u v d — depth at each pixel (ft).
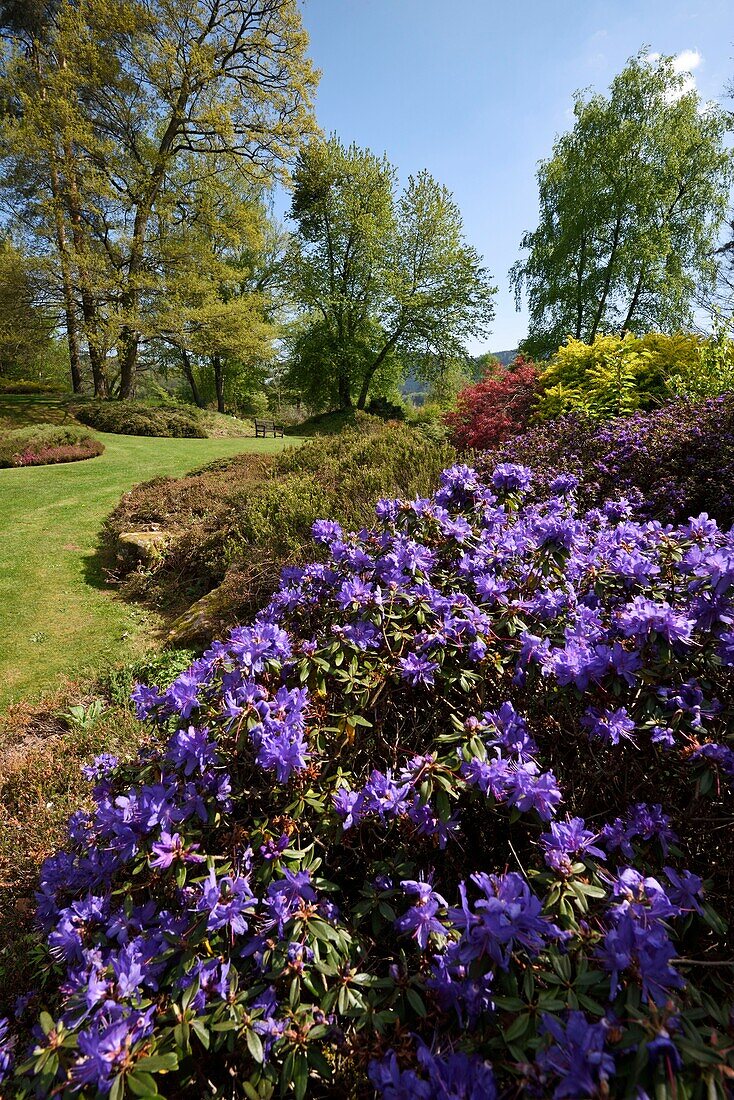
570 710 5.38
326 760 5.09
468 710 5.72
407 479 17.20
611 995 2.91
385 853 5.01
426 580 6.32
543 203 66.85
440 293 85.20
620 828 4.41
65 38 53.62
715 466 12.82
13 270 54.70
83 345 67.72
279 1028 3.47
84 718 10.96
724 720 4.87
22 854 7.50
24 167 55.26
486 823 4.94
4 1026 4.36
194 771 4.95
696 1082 2.50
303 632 7.04
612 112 59.98
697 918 3.93
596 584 6.54
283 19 57.06
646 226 61.36
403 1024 3.60
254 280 98.27
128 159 58.13
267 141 65.21
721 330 21.39
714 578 4.70
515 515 8.25
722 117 58.03
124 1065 3.04
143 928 4.37
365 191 82.33
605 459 14.49
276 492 19.06
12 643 15.05
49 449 40.73
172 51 55.11
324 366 89.04
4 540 22.85
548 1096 2.66
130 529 22.00
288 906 3.84
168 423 58.95
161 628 15.84
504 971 3.16
